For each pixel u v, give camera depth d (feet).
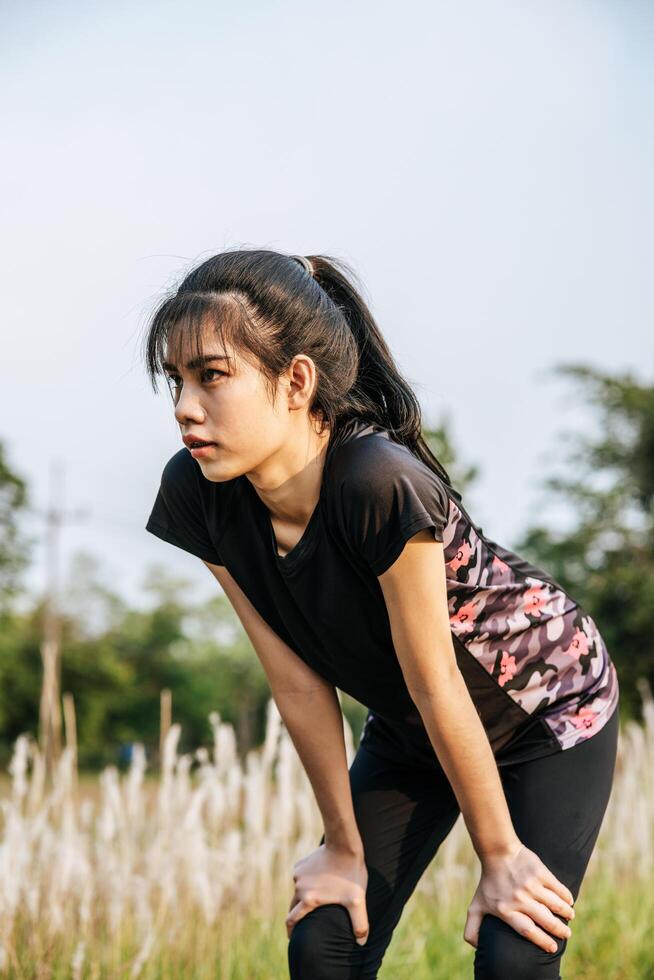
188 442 5.31
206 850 10.19
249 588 6.16
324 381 5.43
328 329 5.43
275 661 6.35
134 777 10.46
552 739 5.94
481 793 5.49
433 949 11.37
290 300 5.32
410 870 6.59
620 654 59.62
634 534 66.54
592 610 62.54
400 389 5.90
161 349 5.35
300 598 5.79
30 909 9.27
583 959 11.87
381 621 5.70
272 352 5.24
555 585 6.25
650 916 12.59
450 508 5.71
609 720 6.15
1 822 10.57
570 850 5.70
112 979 9.02
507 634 5.85
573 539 67.67
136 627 132.36
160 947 9.68
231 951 10.03
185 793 10.66
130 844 10.30
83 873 9.53
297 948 6.19
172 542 6.42
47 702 10.43
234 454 5.28
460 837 13.84
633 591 61.31
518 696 5.91
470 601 5.76
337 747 6.38
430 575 5.26
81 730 105.09
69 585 133.49
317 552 5.59
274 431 5.32
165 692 10.53
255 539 5.90
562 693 6.01
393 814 6.56
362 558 5.43
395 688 6.04
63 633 110.73
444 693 5.40
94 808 10.88
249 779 10.89
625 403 69.36
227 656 124.88
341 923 6.19
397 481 5.19
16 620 106.01
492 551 5.98
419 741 6.30
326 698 6.37
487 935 5.48
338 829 6.39
